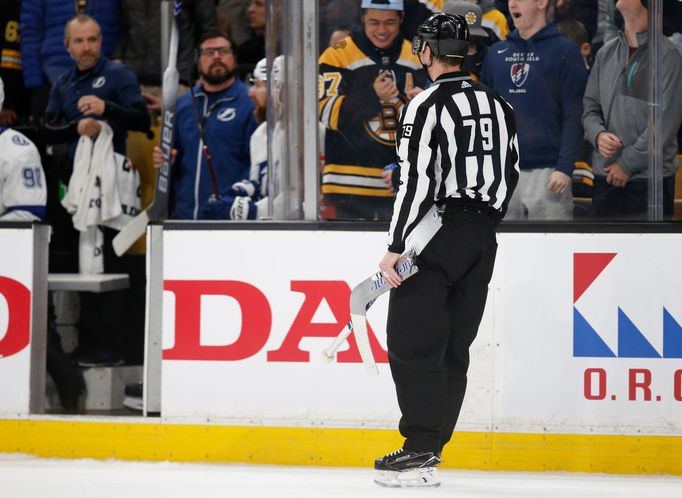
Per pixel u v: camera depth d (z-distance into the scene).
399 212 11.27
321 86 14.45
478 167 11.38
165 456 13.98
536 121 14.51
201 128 16.94
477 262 11.53
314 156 14.23
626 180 14.37
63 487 12.01
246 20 19.14
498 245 13.48
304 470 13.37
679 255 13.33
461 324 11.83
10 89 19.48
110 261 18.02
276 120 14.30
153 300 14.31
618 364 13.41
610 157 14.38
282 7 14.15
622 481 12.91
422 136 11.27
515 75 14.50
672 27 14.09
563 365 13.45
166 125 16.73
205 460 13.89
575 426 13.44
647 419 13.38
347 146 14.55
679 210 14.28
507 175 11.70
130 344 18.19
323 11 14.39
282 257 13.77
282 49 14.20
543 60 14.40
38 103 19.30
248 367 13.81
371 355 11.94
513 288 13.47
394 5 14.34
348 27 14.40
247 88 17.34
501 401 13.50
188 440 13.92
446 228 11.35
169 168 16.78
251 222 13.80
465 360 12.06
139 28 19.39
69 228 18.64
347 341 13.65
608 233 13.38
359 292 11.84
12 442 14.36
